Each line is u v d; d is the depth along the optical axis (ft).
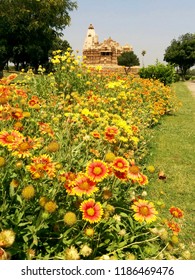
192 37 167.02
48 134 11.03
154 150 20.75
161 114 32.09
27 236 7.19
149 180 15.02
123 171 7.63
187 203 13.57
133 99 25.09
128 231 9.04
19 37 101.40
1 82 15.72
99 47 177.06
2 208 6.98
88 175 7.14
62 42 111.55
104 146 11.02
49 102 18.60
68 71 24.23
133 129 14.92
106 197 7.84
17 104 13.50
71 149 10.03
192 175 16.80
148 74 60.23
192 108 43.39
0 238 5.63
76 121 12.93
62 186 8.08
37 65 110.22
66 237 7.32
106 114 15.34
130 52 166.91
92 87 23.93
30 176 7.95
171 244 8.52
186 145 22.50
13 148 7.34
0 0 97.25
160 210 12.62
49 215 6.88
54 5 99.55
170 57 163.02
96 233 7.65
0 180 7.49
